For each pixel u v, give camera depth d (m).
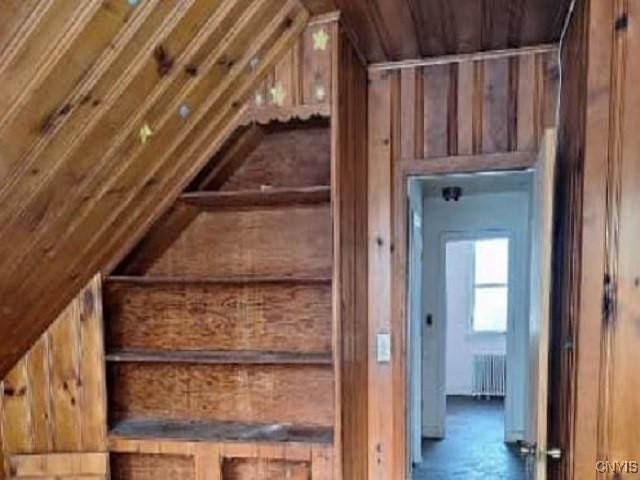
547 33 2.57
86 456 2.63
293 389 2.83
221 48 2.08
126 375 2.96
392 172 2.97
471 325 8.27
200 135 2.40
